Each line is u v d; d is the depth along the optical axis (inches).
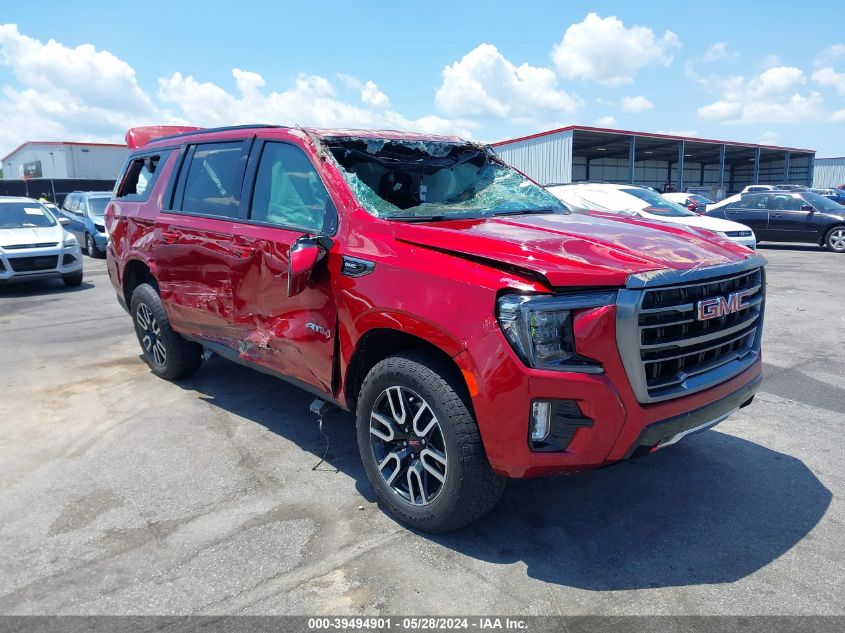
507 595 105.3
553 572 111.6
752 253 132.6
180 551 118.4
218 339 176.7
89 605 103.7
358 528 126.1
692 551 117.5
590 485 143.6
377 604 103.2
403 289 117.2
